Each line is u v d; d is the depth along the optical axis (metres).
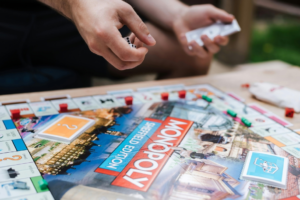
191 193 0.48
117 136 0.66
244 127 0.72
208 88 0.97
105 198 0.47
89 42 0.64
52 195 0.47
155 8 1.12
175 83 1.01
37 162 0.55
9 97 0.83
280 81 1.02
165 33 1.18
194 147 0.62
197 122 0.73
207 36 0.96
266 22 3.78
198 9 1.01
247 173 0.53
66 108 0.77
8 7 1.17
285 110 0.78
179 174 0.53
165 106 0.82
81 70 1.34
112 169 0.54
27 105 0.79
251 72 1.12
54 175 0.52
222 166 0.56
